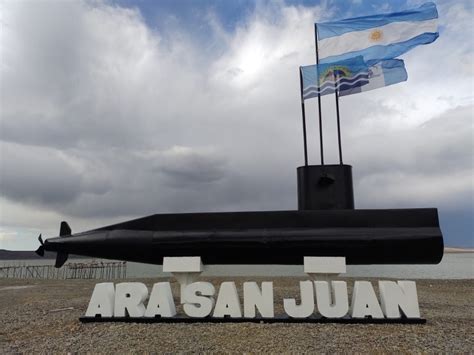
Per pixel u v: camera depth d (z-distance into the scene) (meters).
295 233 9.22
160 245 9.71
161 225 9.94
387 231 9.00
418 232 8.93
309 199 9.72
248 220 9.55
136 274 53.62
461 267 70.25
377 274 45.16
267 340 6.79
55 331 7.85
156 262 10.16
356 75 11.27
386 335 7.05
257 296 8.18
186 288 8.31
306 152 10.08
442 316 9.17
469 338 6.89
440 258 9.15
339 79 11.01
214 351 6.23
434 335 7.06
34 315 9.97
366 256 9.15
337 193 9.60
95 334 7.41
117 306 8.41
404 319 7.92
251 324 7.94
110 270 48.41
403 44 11.62
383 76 11.33
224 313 8.20
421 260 9.25
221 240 9.42
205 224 9.71
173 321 8.23
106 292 8.52
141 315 8.36
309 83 10.66
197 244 9.53
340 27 11.69
